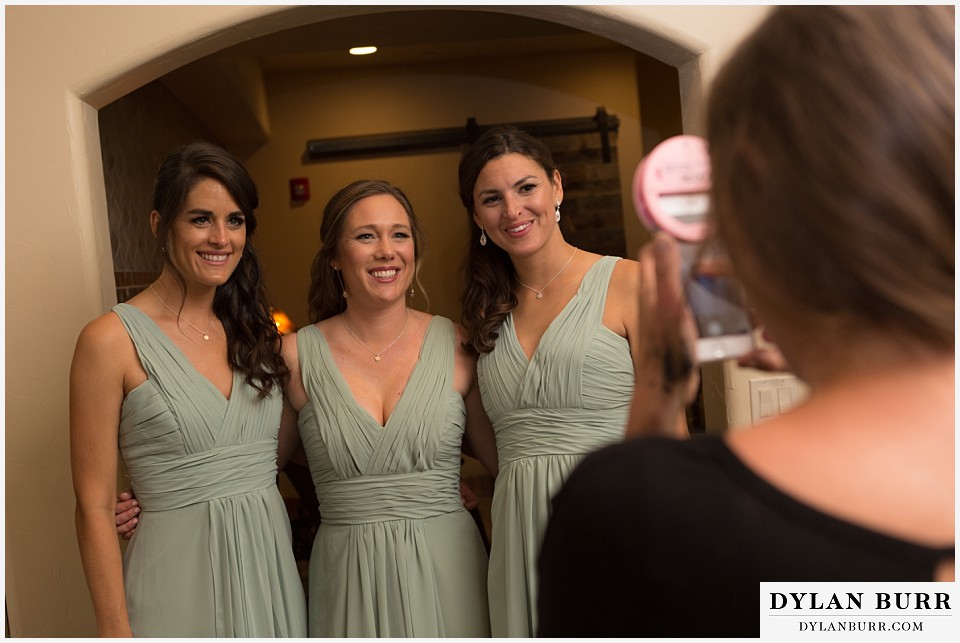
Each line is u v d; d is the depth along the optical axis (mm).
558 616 441
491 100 5125
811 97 400
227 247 1799
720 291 598
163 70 2154
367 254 1960
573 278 1985
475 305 2021
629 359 1926
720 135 442
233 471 1833
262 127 4832
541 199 1913
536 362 1916
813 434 406
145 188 3457
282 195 5145
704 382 2262
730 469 411
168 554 1777
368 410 1975
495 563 1952
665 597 398
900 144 381
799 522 385
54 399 2043
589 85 5113
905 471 382
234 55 3504
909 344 397
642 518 411
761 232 412
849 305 399
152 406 1774
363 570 1915
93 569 1722
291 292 5156
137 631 1765
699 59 2137
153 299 1864
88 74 2055
